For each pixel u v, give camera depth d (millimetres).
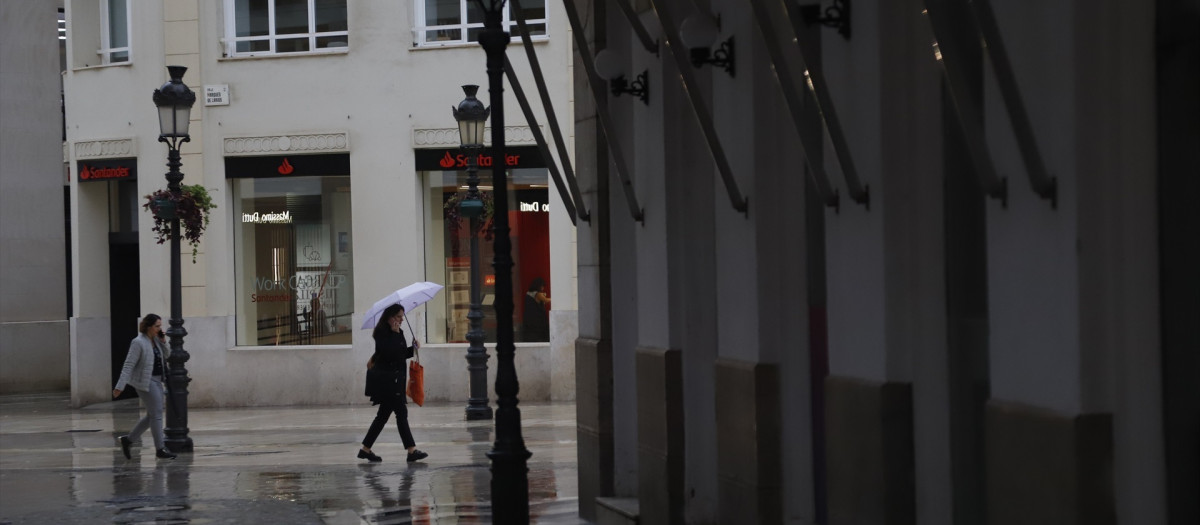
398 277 31469
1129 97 6586
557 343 30500
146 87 32844
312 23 32250
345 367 31625
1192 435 6270
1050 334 6832
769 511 10438
